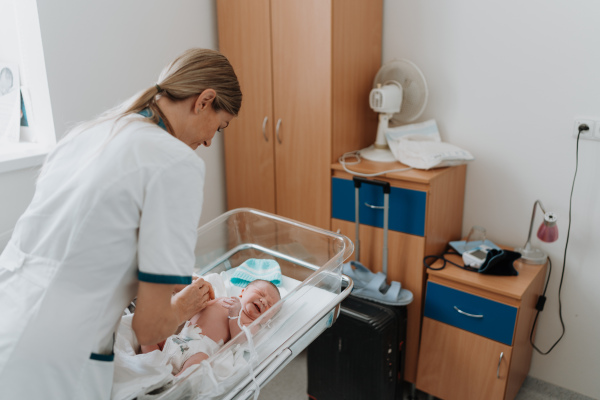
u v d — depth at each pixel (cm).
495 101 216
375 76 234
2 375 93
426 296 207
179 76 106
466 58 219
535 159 211
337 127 221
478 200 230
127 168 94
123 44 217
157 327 98
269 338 132
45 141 203
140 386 108
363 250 223
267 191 249
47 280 96
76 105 205
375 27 233
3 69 204
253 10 228
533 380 231
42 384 95
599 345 212
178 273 96
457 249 214
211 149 263
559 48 196
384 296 204
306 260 171
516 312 184
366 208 216
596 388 217
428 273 203
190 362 129
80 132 106
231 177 263
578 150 200
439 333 207
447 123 231
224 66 110
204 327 148
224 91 109
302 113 225
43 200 102
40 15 187
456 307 199
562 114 201
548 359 226
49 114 198
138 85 226
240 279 169
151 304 96
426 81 229
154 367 112
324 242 164
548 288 219
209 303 151
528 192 216
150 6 224
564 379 224
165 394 108
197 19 246
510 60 208
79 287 96
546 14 196
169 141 98
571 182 204
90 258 94
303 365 245
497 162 221
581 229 206
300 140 229
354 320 196
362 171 210
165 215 96
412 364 221
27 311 96
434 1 221
